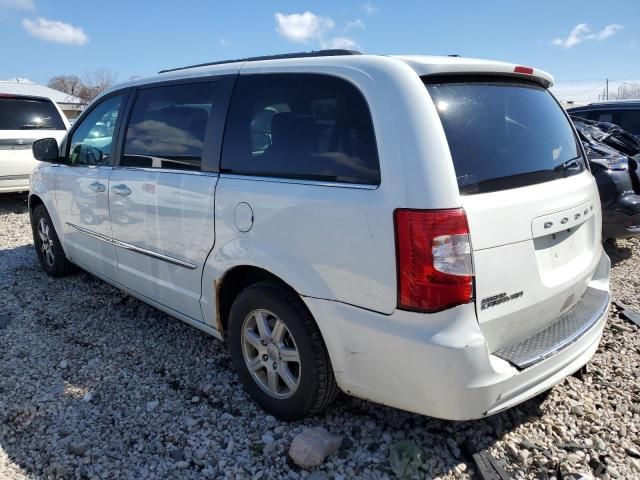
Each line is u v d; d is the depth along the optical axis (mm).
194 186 3143
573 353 2633
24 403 3125
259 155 2859
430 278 2189
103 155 4148
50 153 4676
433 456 2639
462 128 2400
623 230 5527
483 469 2518
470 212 2229
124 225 3820
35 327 4164
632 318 4191
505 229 2346
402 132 2281
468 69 2535
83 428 2898
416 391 2320
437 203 2188
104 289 4980
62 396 3201
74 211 4520
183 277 3373
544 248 2600
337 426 2865
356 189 2387
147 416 3008
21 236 7113
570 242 2822
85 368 3529
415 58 2484
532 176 2602
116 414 3021
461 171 2297
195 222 3156
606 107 9188
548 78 3078
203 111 3234
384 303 2314
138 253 3748
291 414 2848
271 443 2740
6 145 8359
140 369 3516
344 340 2490
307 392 2711
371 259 2322
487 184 2365
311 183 2574
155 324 4207
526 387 2410
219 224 2990
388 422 2895
